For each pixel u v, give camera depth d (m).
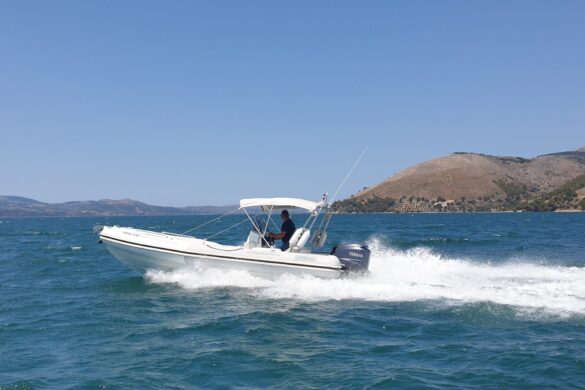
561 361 7.59
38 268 20.45
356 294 12.24
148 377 7.34
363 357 8.08
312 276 13.30
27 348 8.86
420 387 6.79
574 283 13.05
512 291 12.04
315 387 6.90
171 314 11.02
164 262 14.27
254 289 13.17
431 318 10.17
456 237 40.00
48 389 6.94
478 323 9.72
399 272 14.70
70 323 10.55
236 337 9.23
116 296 13.12
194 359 8.08
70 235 52.16
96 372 7.58
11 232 62.91
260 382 7.12
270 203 13.88
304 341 8.96
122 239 14.57
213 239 36.84
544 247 28.95
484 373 7.23
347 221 95.62
